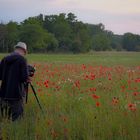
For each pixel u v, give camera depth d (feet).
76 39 518.37
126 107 30.17
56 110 30.32
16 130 24.17
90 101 33.91
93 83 51.16
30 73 30.89
